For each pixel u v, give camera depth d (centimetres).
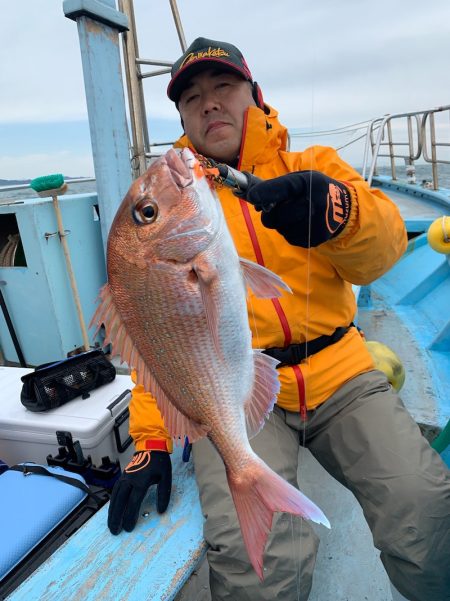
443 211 480
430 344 314
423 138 518
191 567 145
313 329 174
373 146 472
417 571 134
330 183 132
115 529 158
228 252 114
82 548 154
